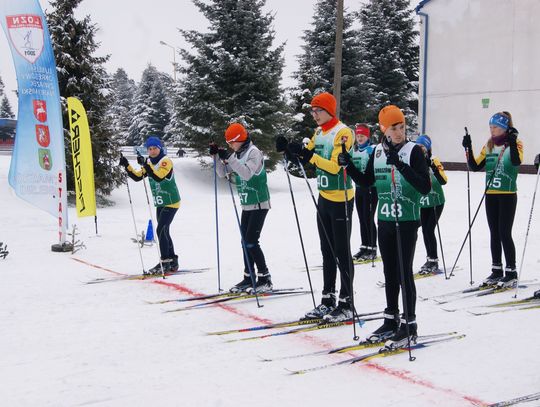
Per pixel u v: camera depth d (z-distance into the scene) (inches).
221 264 259.9
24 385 120.1
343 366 129.3
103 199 546.0
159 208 237.8
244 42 703.1
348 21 897.5
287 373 125.5
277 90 702.5
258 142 683.4
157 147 233.6
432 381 119.3
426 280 219.6
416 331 142.8
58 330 160.2
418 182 128.4
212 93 673.6
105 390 116.8
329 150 161.3
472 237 324.2
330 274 168.7
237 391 115.5
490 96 698.8
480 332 152.3
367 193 258.7
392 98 1051.9
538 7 645.9
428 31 751.7
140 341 149.9
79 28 551.8
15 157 287.4
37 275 236.7
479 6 698.2
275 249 297.0
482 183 599.2
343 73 901.8
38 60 285.9
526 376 120.9
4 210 449.7
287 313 177.5
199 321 169.2
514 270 202.1
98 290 209.8
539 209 426.0
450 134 743.1
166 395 113.9
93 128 542.6
